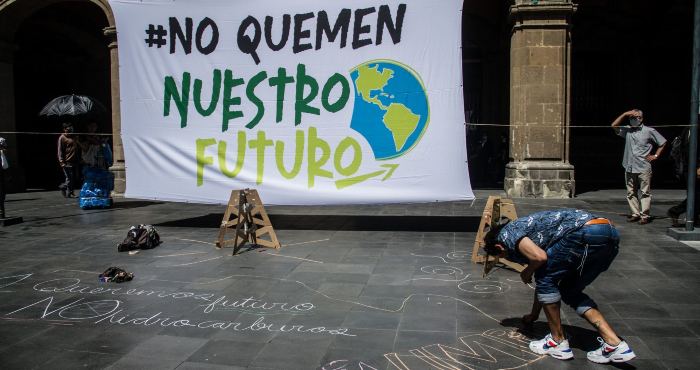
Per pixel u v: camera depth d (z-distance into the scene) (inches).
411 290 185.6
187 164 300.7
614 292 179.8
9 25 518.0
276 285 193.6
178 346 140.0
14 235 290.5
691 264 214.5
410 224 311.9
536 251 125.0
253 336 146.3
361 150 280.2
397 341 141.3
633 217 306.0
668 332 144.5
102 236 286.8
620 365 125.1
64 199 462.3
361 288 188.5
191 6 294.8
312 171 285.9
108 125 655.1
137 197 308.2
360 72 278.2
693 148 255.8
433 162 273.4
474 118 609.6
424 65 271.6
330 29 280.4
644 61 564.7
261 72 289.3
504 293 181.8
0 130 515.5
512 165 426.3
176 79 299.9
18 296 183.8
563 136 417.1
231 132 294.7
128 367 127.5
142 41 302.5
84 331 151.4
